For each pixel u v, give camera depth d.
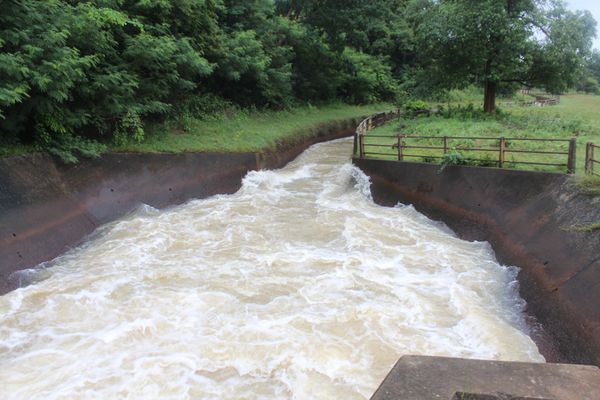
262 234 10.05
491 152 11.48
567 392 2.54
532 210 8.58
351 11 25.34
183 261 8.46
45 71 8.27
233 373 5.36
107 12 10.28
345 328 6.31
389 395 2.53
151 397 4.95
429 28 19.75
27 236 8.02
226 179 13.66
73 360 5.50
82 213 9.48
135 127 11.81
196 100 16.28
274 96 22.44
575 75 19.22
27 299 6.85
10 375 5.23
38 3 8.63
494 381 2.63
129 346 5.82
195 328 6.24
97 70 10.65
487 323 6.44
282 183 14.78
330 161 17.92
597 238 6.51
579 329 5.80
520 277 7.73
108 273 7.82
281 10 27.36
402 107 30.45
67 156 9.37
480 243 9.52
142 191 11.12
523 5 18.98
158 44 12.16
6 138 8.80
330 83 29.12
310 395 5.04
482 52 19.36
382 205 12.55
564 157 10.75
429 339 6.12
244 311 6.71
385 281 7.77
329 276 7.89
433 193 11.36
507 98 40.41
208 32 17.19
